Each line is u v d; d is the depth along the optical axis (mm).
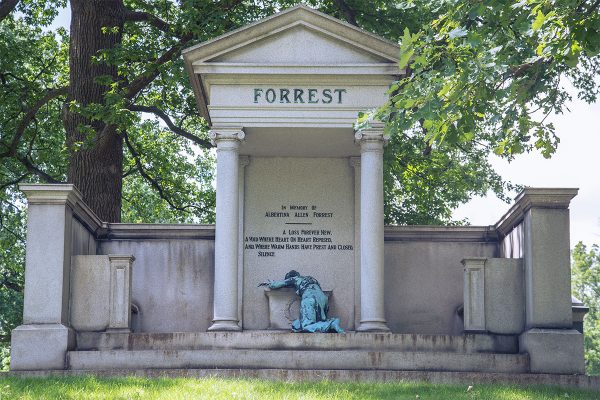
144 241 24344
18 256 40812
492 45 17391
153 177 37531
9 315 41281
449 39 17375
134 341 20719
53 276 20500
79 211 22156
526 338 20328
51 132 34531
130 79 30438
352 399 15938
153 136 38375
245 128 22188
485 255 24281
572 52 16391
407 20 29844
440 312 24047
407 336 20531
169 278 24188
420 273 24203
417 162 34031
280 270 23766
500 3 16484
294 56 22062
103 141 28453
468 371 19828
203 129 36750
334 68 21953
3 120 32156
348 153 24047
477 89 17297
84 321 21188
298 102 22062
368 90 22125
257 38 22016
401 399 16000
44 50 36875
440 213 35906
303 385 17234
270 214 23953
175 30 28828
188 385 16969
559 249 20703
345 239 23922
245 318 23531
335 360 19859
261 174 24109
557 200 20797
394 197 35281
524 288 21234
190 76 22422
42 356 20016
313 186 24094
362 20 30719
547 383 18969
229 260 21688
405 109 17859
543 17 15781
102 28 28781
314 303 22078
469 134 17797
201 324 24016
